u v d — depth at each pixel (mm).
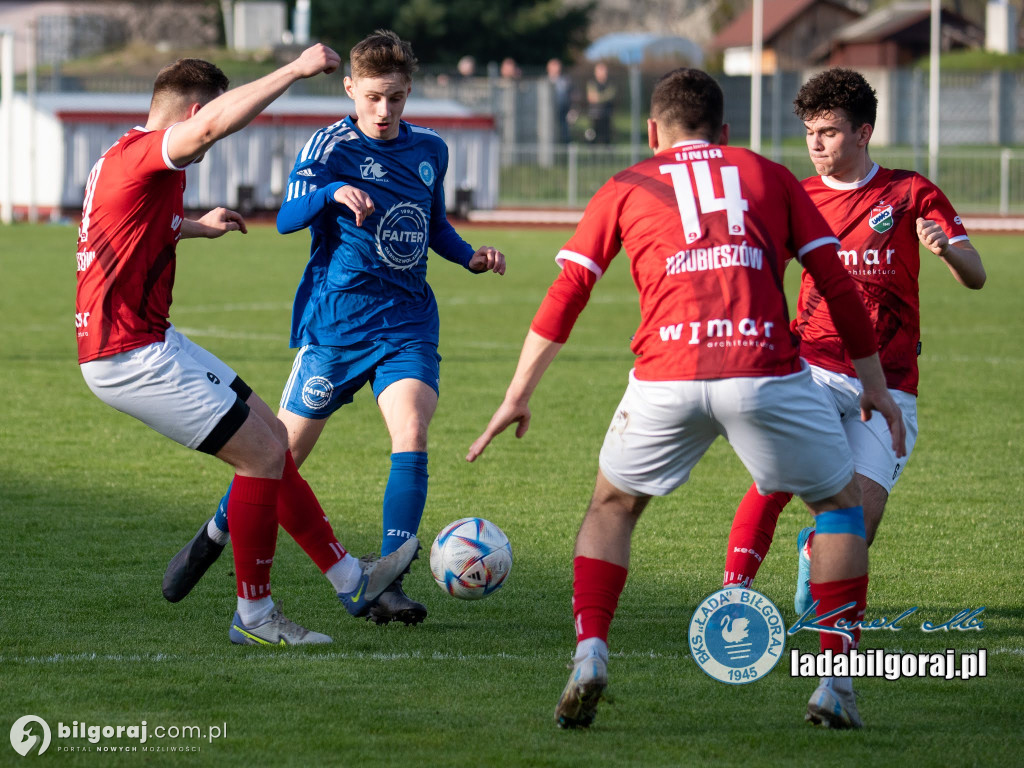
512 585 18156
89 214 14359
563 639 15562
